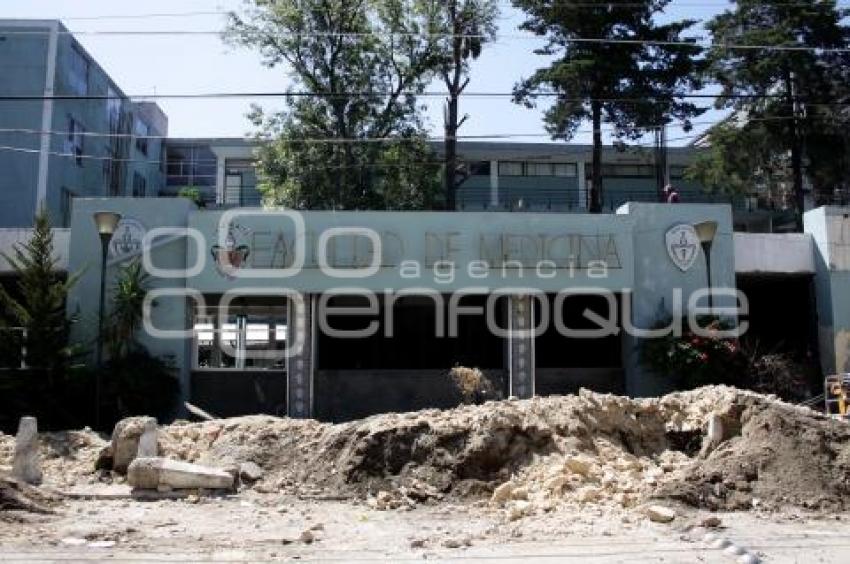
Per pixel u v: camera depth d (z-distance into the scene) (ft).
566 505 37.76
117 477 46.24
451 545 30.73
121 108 144.46
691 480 40.42
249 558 28.60
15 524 33.30
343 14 119.75
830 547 30.48
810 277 82.99
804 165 125.08
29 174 116.06
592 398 48.29
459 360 82.94
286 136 118.52
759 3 119.24
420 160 123.03
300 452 47.34
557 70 113.50
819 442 42.01
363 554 29.45
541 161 154.10
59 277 76.54
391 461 43.65
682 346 71.61
